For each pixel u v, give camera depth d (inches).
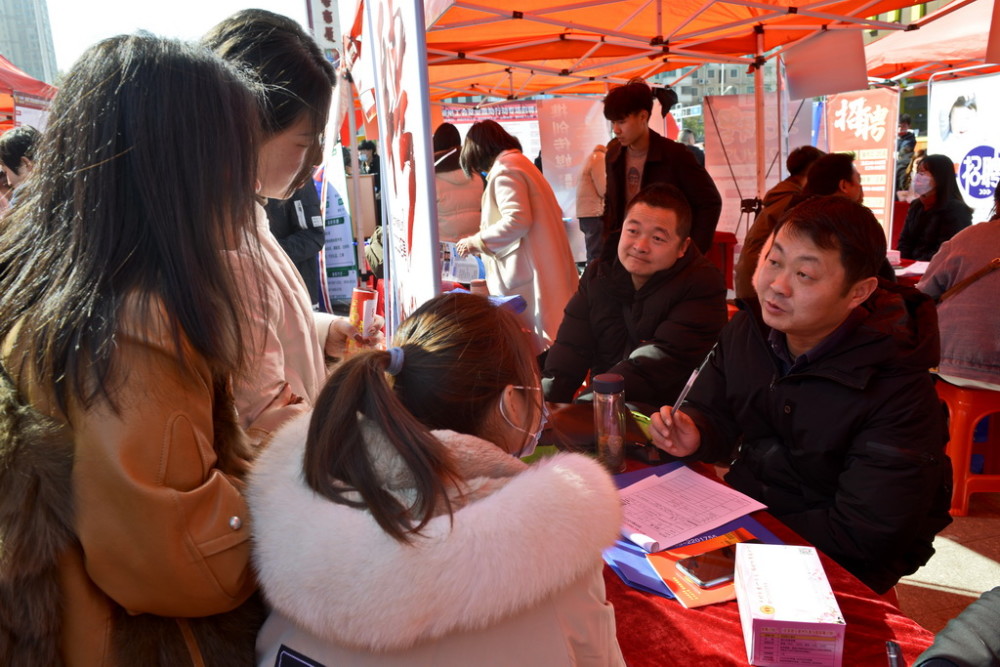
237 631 35.4
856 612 46.1
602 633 33.3
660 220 88.4
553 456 34.6
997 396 109.7
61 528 30.2
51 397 29.9
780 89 254.8
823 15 174.1
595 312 99.1
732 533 55.0
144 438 29.8
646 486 63.0
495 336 36.5
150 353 30.1
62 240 31.1
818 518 61.1
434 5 148.9
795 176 163.5
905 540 58.5
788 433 65.6
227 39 44.8
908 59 276.1
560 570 30.2
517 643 31.1
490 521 29.9
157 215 30.4
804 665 41.1
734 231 262.2
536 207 132.6
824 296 58.2
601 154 253.6
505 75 284.5
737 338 69.8
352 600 29.4
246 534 33.3
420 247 64.8
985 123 253.0
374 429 32.6
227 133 31.9
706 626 44.9
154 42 31.8
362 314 73.5
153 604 31.8
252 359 39.1
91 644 32.1
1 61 220.1
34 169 32.9
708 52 211.9
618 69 272.8
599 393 65.9
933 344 60.2
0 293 32.6
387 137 84.2
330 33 160.2
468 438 34.0
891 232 267.3
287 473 34.1
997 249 111.0
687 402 74.0
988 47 154.6
